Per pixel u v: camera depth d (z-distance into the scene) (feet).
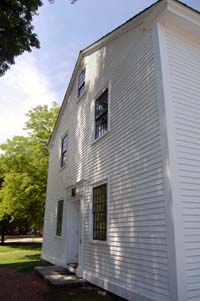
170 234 14.43
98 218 25.08
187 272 13.84
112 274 20.67
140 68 20.61
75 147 35.40
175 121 16.65
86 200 28.50
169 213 14.76
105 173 24.54
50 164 51.75
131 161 20.04
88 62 34.35
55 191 43.96
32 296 21.63
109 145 24.48
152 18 19.49
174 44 19.03
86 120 32.37
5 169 70.23
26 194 64.44
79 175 32.04
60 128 46.47
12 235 138.00
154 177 16.80
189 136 16.87
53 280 25.45
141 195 18.04
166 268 14.49
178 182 15.25
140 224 17.71
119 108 23.45
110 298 20.01
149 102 18.56
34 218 70.49
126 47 23.88
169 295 13.92
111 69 26.71
